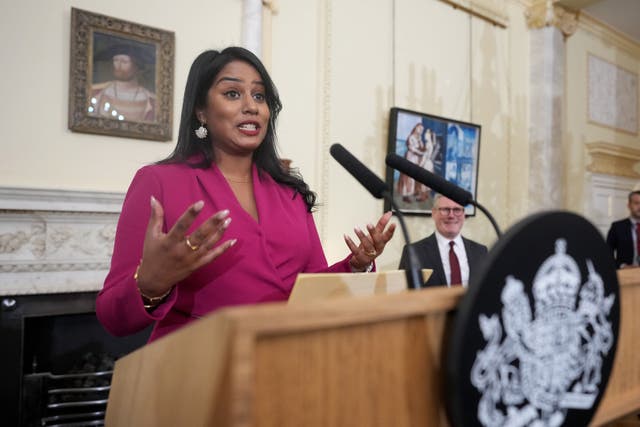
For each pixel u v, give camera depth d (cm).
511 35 623
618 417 91
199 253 93
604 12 692
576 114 692
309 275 91
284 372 55
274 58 431
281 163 162
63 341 373
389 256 495
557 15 629
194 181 132
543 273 69
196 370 60
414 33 529
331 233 456
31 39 332
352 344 60
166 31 374
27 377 340
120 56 357
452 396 62
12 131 326
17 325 334
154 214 95
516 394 66
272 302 125
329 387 58
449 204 360
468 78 576
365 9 493
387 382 63
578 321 73
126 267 115
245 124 140
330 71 460
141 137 365
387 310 60
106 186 354
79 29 342
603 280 76
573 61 689
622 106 776
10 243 327
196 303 122
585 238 74
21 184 327
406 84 520
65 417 345
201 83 142
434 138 528
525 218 69
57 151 339
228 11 406
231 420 49
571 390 72
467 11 577
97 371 365
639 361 97
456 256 362
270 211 140
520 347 67
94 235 351
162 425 70
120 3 361
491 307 64
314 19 456
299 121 443
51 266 338
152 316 101
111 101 354
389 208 492
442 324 68
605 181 729
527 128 636
